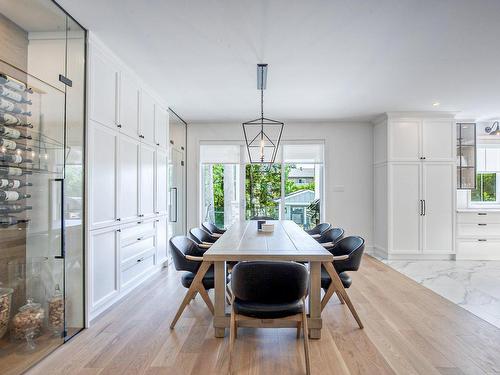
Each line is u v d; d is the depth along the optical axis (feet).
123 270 11.00
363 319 9.45
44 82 8.18
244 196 20.43
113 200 10.25
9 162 7.50
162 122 15.06
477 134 19.76
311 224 20.35
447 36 8.98
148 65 11.01
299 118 18.84
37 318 7.82
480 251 17.61
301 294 6.75
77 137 8.63
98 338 8.18
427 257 17.67
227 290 10.48
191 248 10.07
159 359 7.17
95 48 9.11
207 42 9.34
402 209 17.63
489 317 9.62
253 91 13.80
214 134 20.17
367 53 10.07
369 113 17.72
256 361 7.11
